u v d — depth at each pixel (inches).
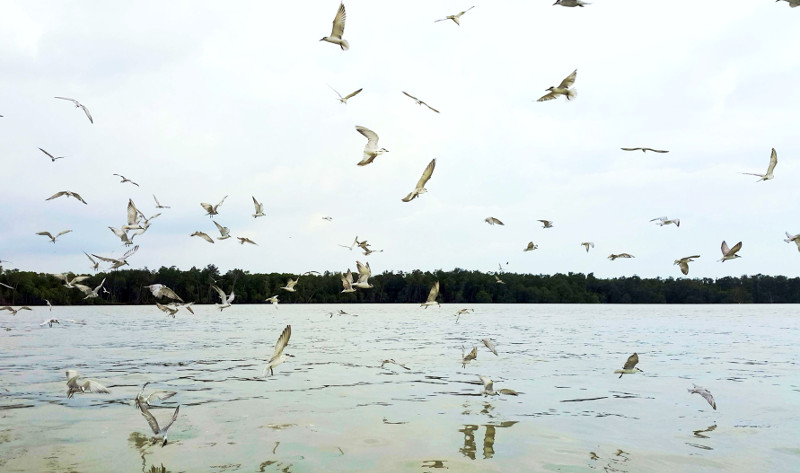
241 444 706.8
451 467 629.3
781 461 650.8
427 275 7327.8
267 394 988.6
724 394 1001.5
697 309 5910.4
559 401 940.6
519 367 1310.3
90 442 714.8
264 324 3024.1
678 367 1328.7
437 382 1108.5
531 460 652.7
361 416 836.6
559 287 7426.2
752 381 1136.2
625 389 1042.1
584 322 3314.5
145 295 5689.0
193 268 5915.4
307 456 664.4
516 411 871.1
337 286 6953.7
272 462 645.3
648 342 1984.5
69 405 912.3
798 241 878.4
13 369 1285.7
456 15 862.5
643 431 765.3
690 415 852.0
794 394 1003.3
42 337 2151.8
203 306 5866.1
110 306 5521.7
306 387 1054.4
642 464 641.6
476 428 775.1
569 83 839.7
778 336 2293.3
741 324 3174.2
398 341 1989.4
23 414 853.2
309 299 6791.3
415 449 688.4
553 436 741.9
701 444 712.4
